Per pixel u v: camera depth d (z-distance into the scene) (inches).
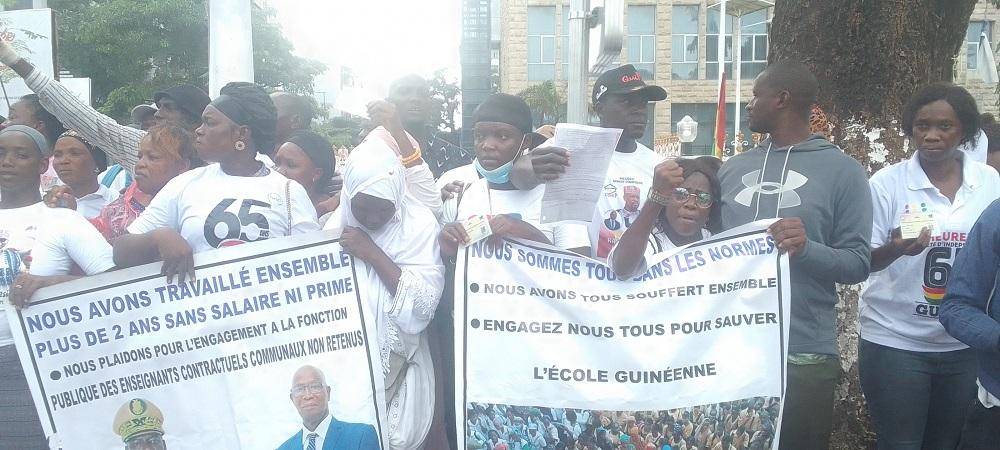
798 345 143.8
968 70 1090.1
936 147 154.0
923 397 157.8
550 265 137.0
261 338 135.3
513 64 1393.9
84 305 132.3
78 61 791.1
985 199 156.9
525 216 149.8
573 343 136.7
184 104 184.5
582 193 136.6
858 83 194.4
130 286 132.8
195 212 136.2
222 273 134.0
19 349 131.4
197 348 134.3
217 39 267.3
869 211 142.7
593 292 136.7
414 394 141.0
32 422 138.0
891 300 158.9
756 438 137.0
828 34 196.7
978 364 131.4
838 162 144.6
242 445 134.7
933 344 155.9
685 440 136.7
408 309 135.8
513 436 136.7
